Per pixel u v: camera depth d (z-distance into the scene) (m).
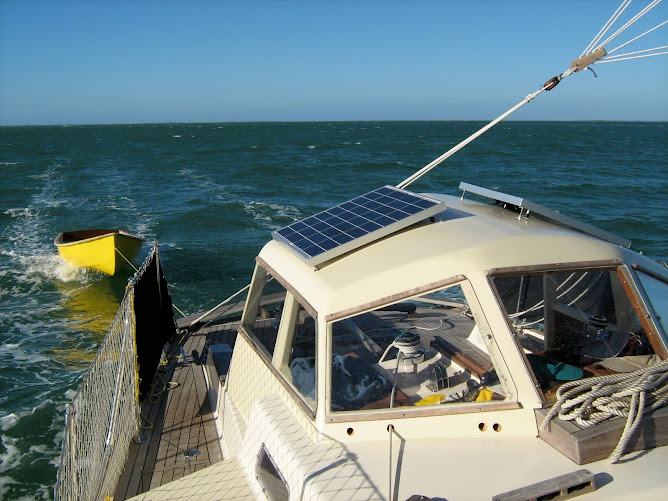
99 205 34.84
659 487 2.91
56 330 15.13
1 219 30.31
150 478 4.65
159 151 87.69
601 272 3.78
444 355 3.92
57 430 9.54
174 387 6.25
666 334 3.71
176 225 29.08
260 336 4.55
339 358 3.51
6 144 106.31
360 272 3.67
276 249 4.59
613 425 3.16
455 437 3.31
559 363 3.69
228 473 3.96
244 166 62.75
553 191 41.16
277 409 3.80
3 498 7.83
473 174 53.59
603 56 4.34
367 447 3.28
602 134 150.75
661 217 30.23
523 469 3.04
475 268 3.52
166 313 7.35
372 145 104.00
